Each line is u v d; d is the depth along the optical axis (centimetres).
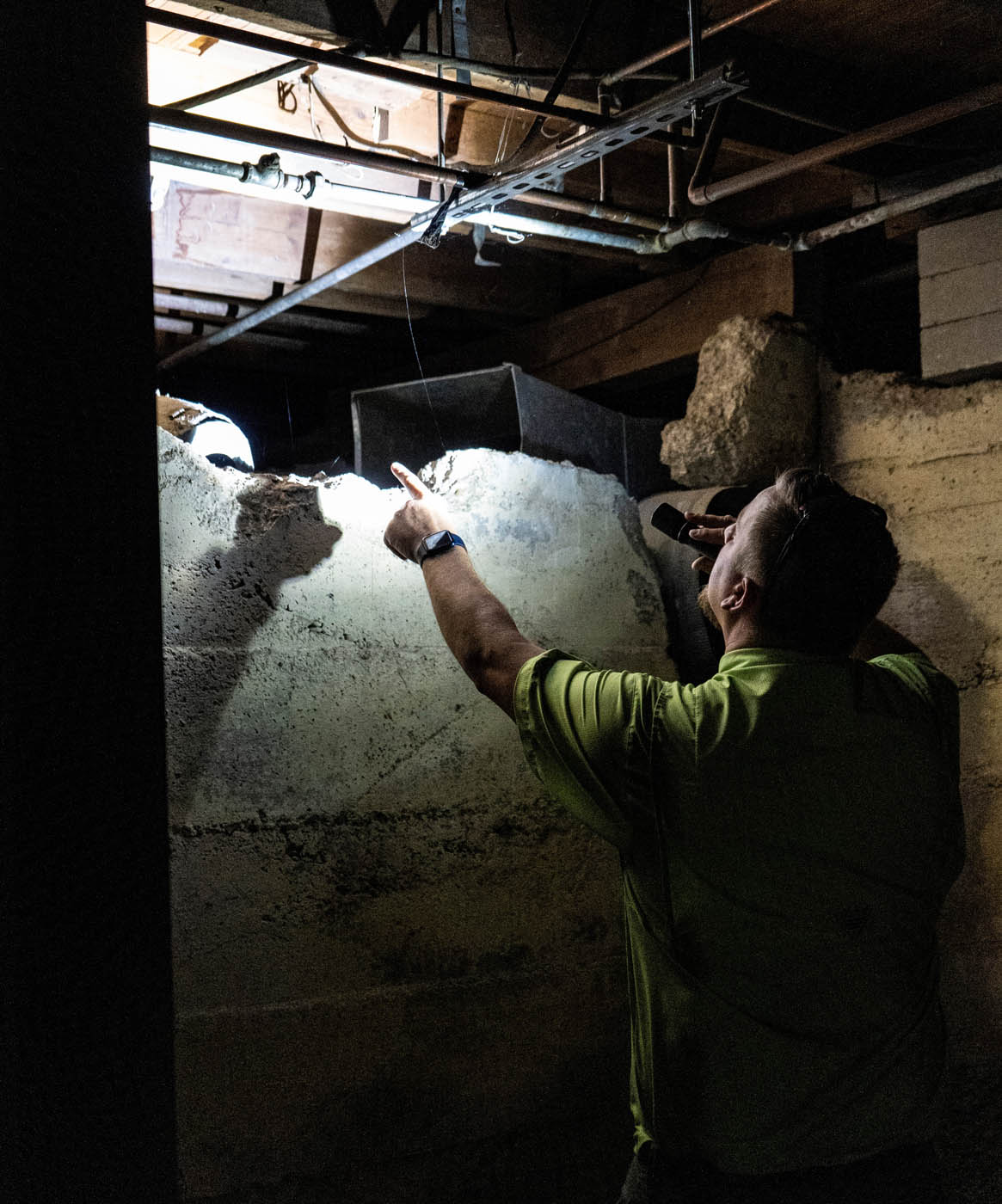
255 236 307
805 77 220
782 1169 130
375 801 200
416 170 200
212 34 164
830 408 268
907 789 138
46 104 105
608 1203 222
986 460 238
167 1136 114
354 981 196
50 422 106
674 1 216
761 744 132
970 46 216
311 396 499
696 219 229
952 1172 238
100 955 109
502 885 214
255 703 188
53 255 106
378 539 204
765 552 142
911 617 250
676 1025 134
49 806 106
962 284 241
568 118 183
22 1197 105
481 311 373
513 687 144
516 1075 213
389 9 189
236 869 185
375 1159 197
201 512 184
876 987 133
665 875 134
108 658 110
